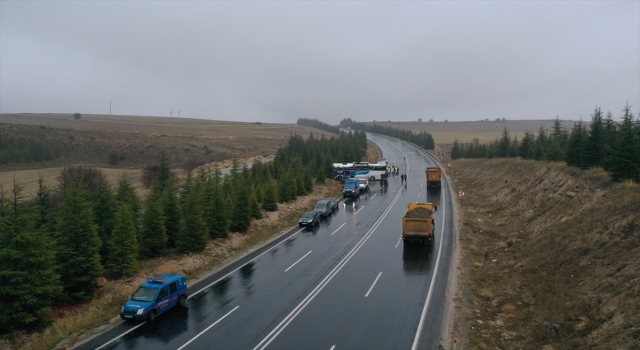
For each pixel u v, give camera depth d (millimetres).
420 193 55938
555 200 32312
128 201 31641
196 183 38812
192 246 28141
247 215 35125
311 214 39656
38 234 19391
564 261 21734
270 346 15945
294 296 21328
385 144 144750
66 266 20688
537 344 15383
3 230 18266
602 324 14984
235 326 17828
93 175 50062
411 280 23516
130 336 16953
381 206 48406
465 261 26797
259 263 27328
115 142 108562
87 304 20641
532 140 62281
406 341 16266
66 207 21859
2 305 17500
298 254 29406
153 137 117938
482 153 82812
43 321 18453
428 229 30328
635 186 24938
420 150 123062
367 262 27172
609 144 34000
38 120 163500
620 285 16500
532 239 27703
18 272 17641
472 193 53750
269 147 135625
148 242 26828
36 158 89312
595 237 21859
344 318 18516
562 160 45312
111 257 23672
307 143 93688
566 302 17734
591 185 29812
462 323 17859
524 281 21609
